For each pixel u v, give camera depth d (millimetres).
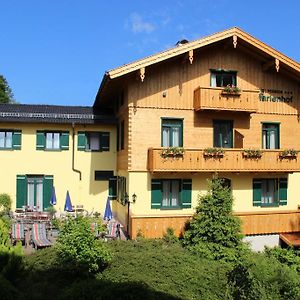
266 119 21734
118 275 12031
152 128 20000
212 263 14859
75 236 12445
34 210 22312
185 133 20453
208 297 11406
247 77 21438
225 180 21234
